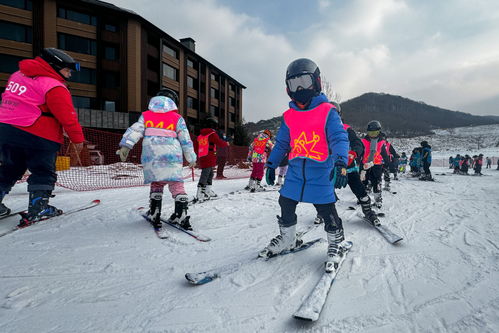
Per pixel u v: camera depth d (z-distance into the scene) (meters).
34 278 2.04
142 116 3.24
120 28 23.42
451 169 23.55
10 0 20.64
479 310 1.67
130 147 3.07
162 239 2.95
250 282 2.02
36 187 3.35
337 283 2.02
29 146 3.08
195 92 33.31
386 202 5.73
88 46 22.94
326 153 2.25
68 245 2.71
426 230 3.52
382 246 2.84
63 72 3.22
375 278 2.10
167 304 1.73
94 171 10.29
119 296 1.82
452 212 4.66
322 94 2.32
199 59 33.00
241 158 16.03
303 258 2.47
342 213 4.46
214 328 1.50
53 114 3.11
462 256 2.57
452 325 1.53
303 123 2.28
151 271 2.20
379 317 1.60
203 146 5.14
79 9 22.30
